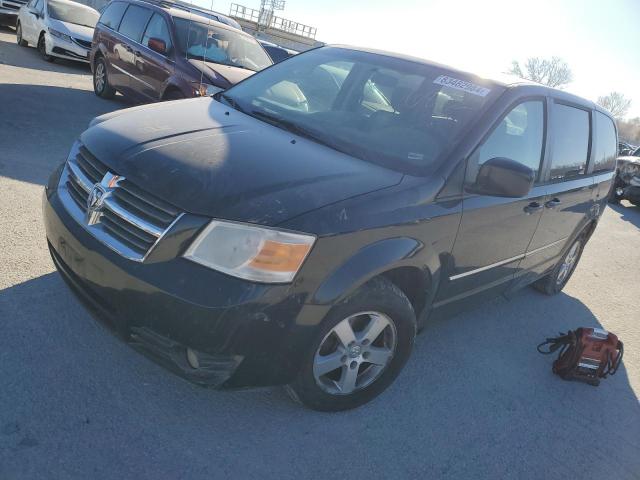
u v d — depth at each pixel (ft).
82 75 42.27
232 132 10.28
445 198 10.05
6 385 8.61
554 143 13.76
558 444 10.94
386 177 9.64
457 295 11.64
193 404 9.26
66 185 9.62
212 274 7.66
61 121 25.85
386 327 9.75
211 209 7.84
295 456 8.76
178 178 8.31
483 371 12.92
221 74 26.21
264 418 9.38
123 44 30.60
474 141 10.69
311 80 12.94
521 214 12.44
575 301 19.33
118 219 8.36
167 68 27.14
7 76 33.71
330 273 8.24
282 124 11.29
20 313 10.41
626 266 25.91
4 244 12.80
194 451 8.32
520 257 13.66
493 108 11.28
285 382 8.61
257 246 7.70
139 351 8.28
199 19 29.89
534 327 16.19
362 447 9.36
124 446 8.07
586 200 16.38
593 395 13.19
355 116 11.53
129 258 7.99
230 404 9.48
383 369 10.05
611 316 18.79
